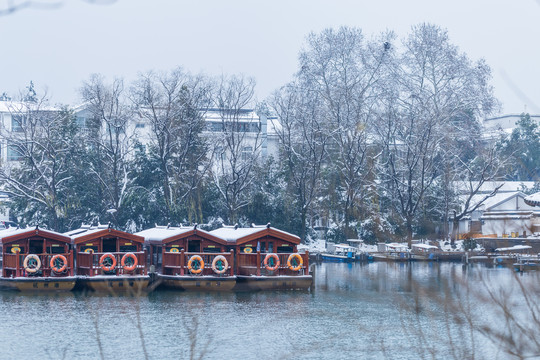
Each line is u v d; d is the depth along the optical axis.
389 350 25.22
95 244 42.22
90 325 31.28
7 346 27.11
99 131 80.00
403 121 78.06
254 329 30.44
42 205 78.81
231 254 42.56
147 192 80.00
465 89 78.62
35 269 41.09
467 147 78.31
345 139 80.62
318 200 80.88
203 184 80.00
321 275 52.28
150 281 41.81
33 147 79.88
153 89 80.38
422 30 79.31
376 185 73.38
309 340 27.92
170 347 26.89
